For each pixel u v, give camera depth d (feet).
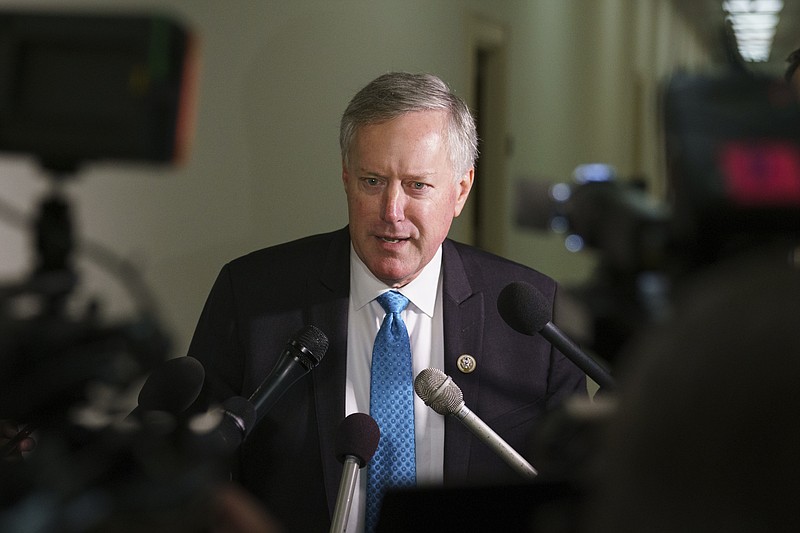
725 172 2.95
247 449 9.75
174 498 4.03
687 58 75.31
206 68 13.89
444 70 26.03
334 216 18.67
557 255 37.50
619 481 2.54
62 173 4.33
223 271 10.64
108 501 3.94
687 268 3.06
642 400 2.48
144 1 11.48
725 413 2.31
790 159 2.95
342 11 18.83
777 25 66.64
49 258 4.38
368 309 10.02
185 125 4.26
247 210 15.31
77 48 4.10
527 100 34.37
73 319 4.18
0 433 4.79
